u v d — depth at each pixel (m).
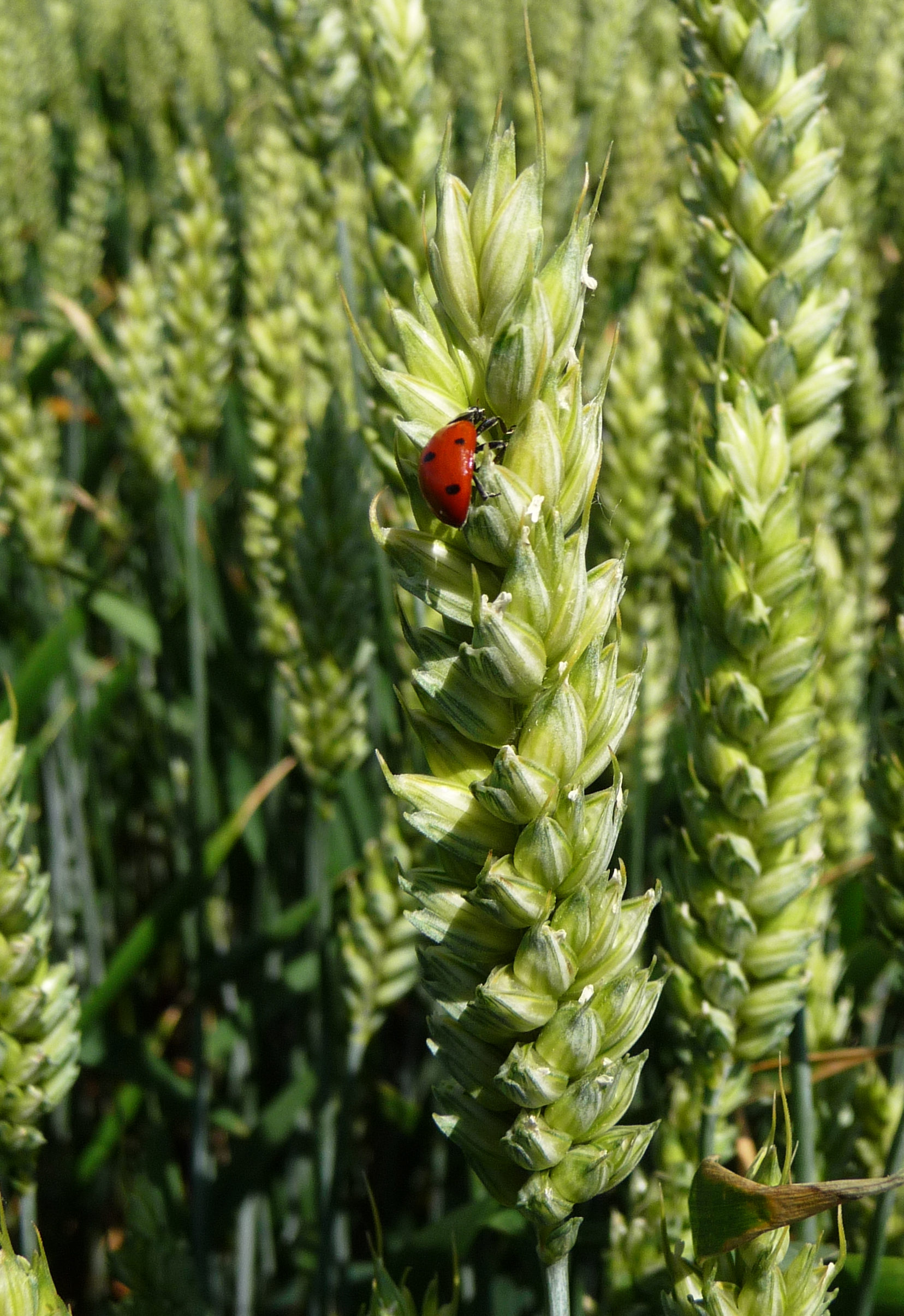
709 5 0.22
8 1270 0.17
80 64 1.08
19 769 0.21
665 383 0.37
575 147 0.49
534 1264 0.25
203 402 0.38
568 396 0.16
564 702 0.16
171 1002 0.53
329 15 0.33
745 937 0.21
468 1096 0.17
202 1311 0.24
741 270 0.22
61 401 0.55
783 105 0.22
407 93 0.26
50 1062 0.22
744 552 0.20
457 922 0.16
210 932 0.44
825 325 0.22
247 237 0.43
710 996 0.21
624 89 0.58
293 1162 0.40
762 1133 0.26
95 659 0.60
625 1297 0.22
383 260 0.26
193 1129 0.35
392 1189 0.38
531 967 0.16
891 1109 0.24
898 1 0.56
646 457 0.33
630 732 0.32
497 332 0.16
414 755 0.28
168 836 0.53
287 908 0.45
